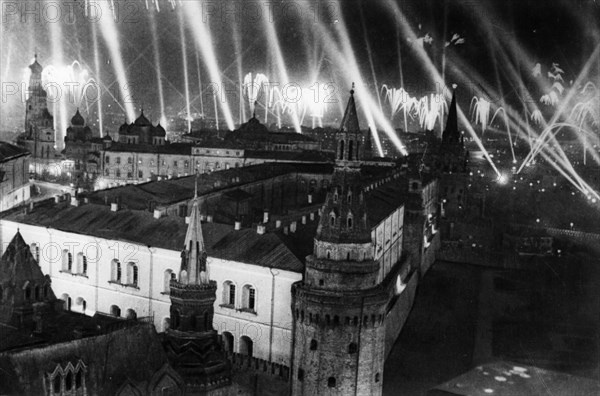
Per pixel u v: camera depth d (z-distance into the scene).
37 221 118.12
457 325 123.69
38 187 196.50
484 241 185.62
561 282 151.12
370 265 85.12
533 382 98.56
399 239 141.00
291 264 92.69
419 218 146.50
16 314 77.81
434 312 130.75
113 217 114.75
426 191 165.00
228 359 84.12
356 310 82.88
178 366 76.38
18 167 173.88
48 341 70.06
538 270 160.00
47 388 62.72
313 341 84.38
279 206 194.38
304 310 84.69
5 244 120.88
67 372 64.25
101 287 109.62
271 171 194.88
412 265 147.38
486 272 160.38
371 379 85.62
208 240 101.62
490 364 105.12
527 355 109.88
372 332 84.75
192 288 77.81
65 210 120.50
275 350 93.94
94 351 67.50
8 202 165.88
